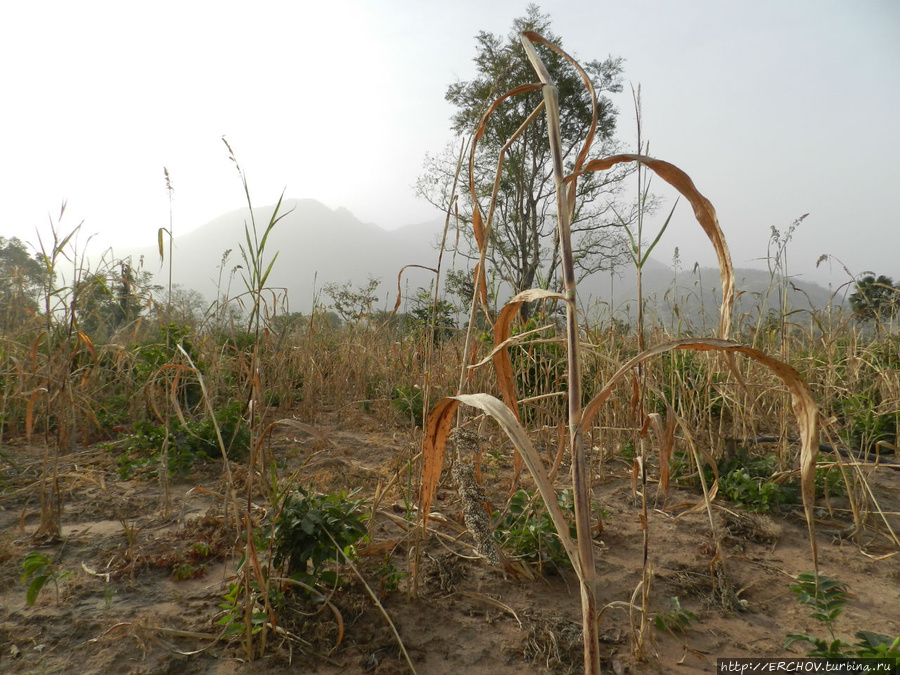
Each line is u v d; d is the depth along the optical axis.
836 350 4.85
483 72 19.00
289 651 2.11
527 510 2.92
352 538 2.42
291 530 2.37
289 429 5.35
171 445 4.18
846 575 2.84
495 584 2.66
